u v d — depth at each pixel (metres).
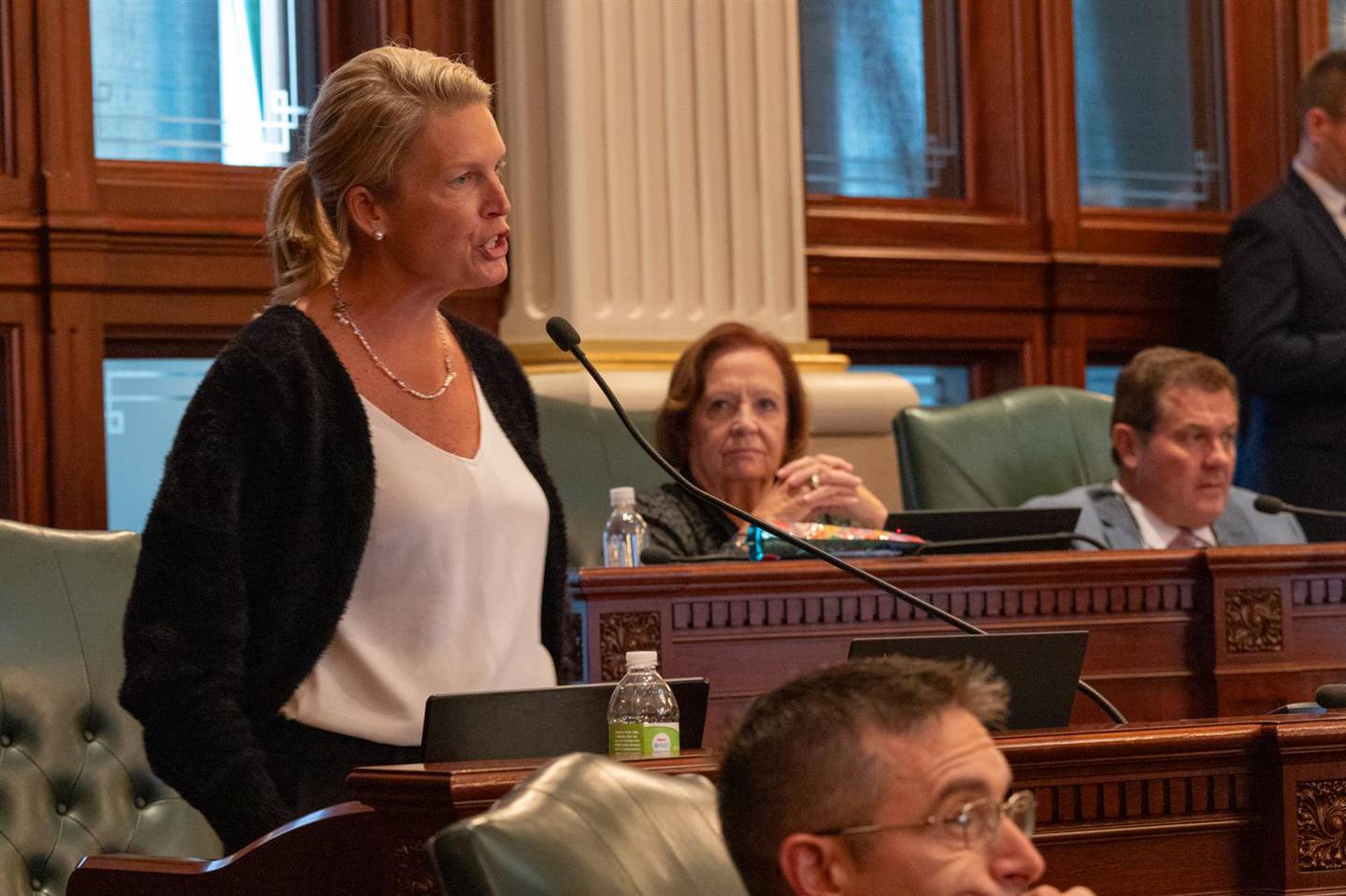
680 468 6.47
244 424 3.85
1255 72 10.09
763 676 5.21
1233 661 5.63
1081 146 9.75
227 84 7.87
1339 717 3.29
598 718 3.28
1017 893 2.07
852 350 9.27
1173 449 6.85
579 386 7.50
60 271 7.34
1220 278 9.13
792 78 8.38
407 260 4.07
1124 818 3.15
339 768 3.89
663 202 8.10
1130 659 5.59
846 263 8.98
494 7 8.07
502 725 3.17
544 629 4.35
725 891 2.33
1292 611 5.71
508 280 8.06
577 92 7.90
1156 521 6.99
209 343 7.84
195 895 3.23
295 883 3.08
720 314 8.20
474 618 4.06
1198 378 6.87
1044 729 3.47
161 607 3.77
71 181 7.38
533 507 4.23
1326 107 8.83
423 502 4.00
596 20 7.97
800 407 6.54
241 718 3.72
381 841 2.77
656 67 8.12
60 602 5.34
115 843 5.30
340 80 4.09
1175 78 9.99
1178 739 3.14
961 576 5.39
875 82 9.29
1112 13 9.86
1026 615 5.48
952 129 9.48
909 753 2.06
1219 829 3.21
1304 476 8.61
